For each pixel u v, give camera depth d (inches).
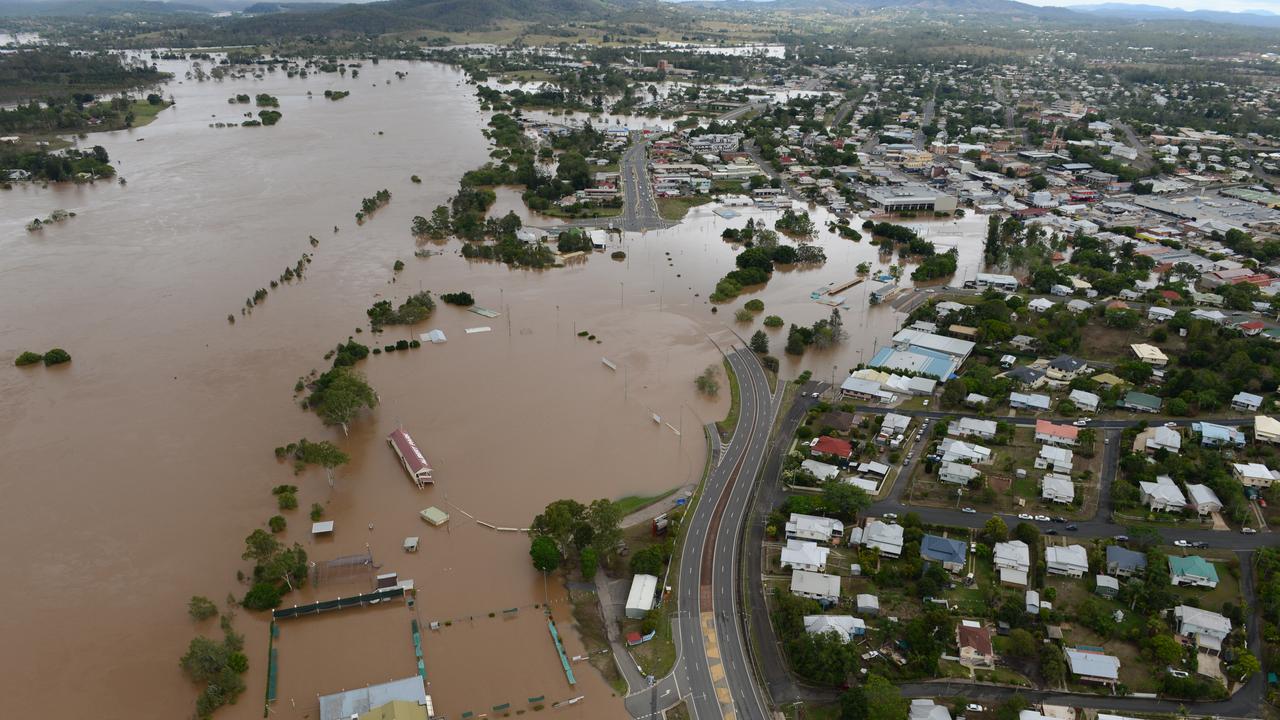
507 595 5570.9
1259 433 7106.3
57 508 6441.9
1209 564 5575.8
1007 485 6624.0
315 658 5029.5
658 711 4648.1
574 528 5787.4
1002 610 5196.9
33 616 5364.2
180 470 6943.9
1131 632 5036.9
